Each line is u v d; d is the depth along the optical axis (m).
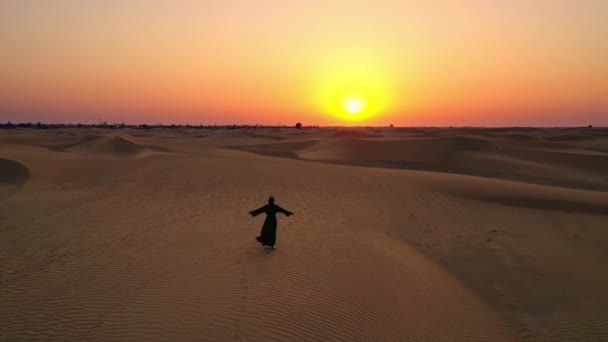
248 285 8.66
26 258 10.30
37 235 12.43
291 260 10.33
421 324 8.10
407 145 50.44
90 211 15.93
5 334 6.72
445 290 10.12
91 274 9.19
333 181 24.89
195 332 6.77
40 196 18.80
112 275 9.12
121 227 13.45
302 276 9.33
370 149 50.88
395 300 8.83
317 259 10.54
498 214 18.19
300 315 7.58
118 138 51.38
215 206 17.28
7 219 14.41
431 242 14.47
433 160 44.03
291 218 15.41
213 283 8.70
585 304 10.13
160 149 50.59
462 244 14.31
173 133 125.44
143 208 16.67
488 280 11.52
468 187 23.19
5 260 10.16
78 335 6.69
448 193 21.94
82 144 55.00
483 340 8.06
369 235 13.93
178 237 12.22
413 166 41.69
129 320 7.14
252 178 25.27
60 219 14.52
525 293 10.75
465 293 10.30
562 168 39.38
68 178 25.02
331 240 12.50
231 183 23.38
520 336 8.57
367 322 7.71
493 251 13.68
